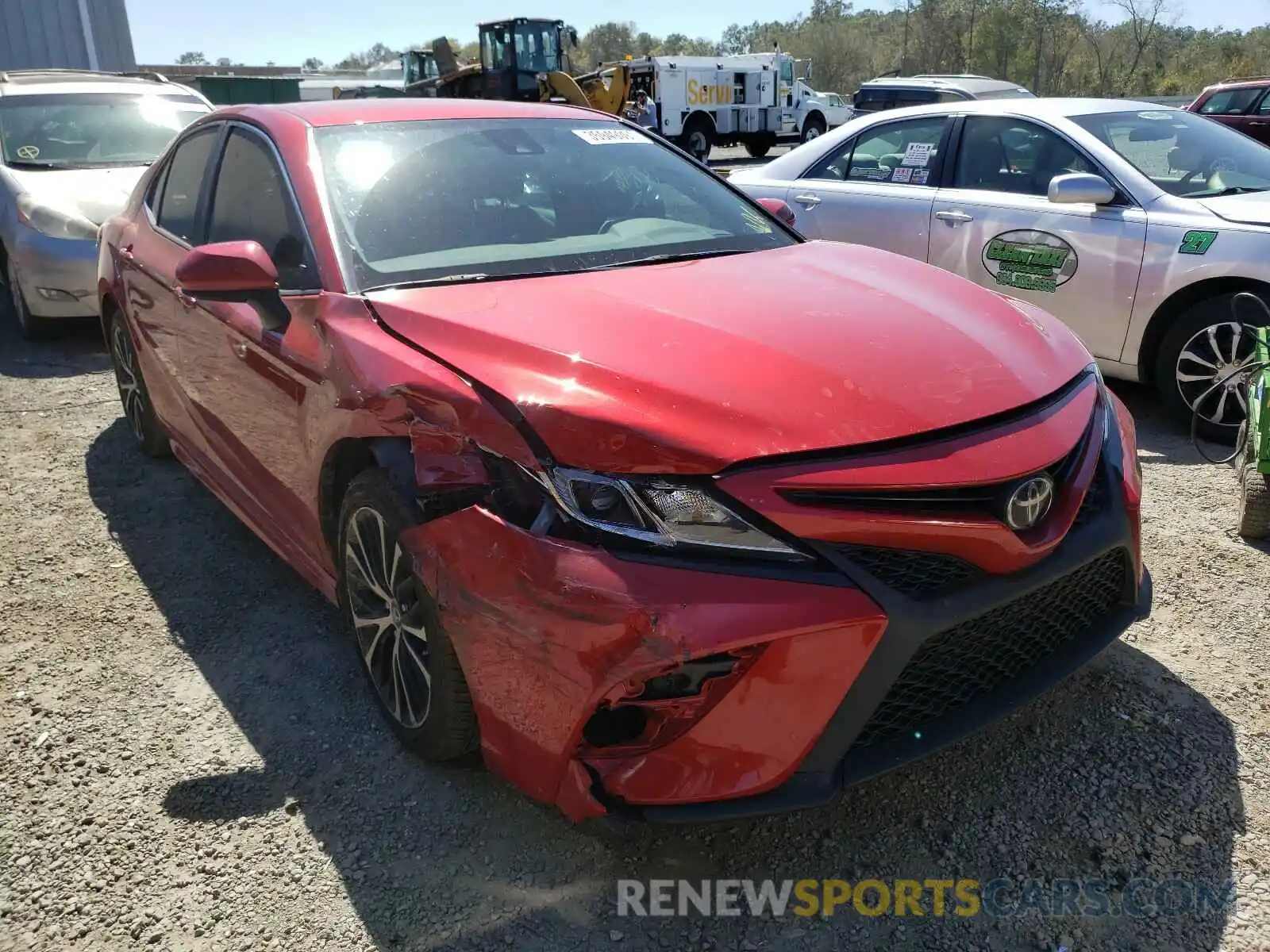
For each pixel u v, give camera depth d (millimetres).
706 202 3596
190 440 4086
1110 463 2461
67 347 7215
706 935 2117
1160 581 3484
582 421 2084
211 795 2574
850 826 2414
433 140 3363
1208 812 2402
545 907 2201
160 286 3955
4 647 3299
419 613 2461
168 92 8727
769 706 1959
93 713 2934
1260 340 4035
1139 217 4965
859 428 2074
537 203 3250
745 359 2244
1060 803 2453
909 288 2816
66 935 2170
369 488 2502
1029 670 2322
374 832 2430
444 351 2424
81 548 4000
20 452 5102
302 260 2994
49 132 7805
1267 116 12070
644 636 1920
